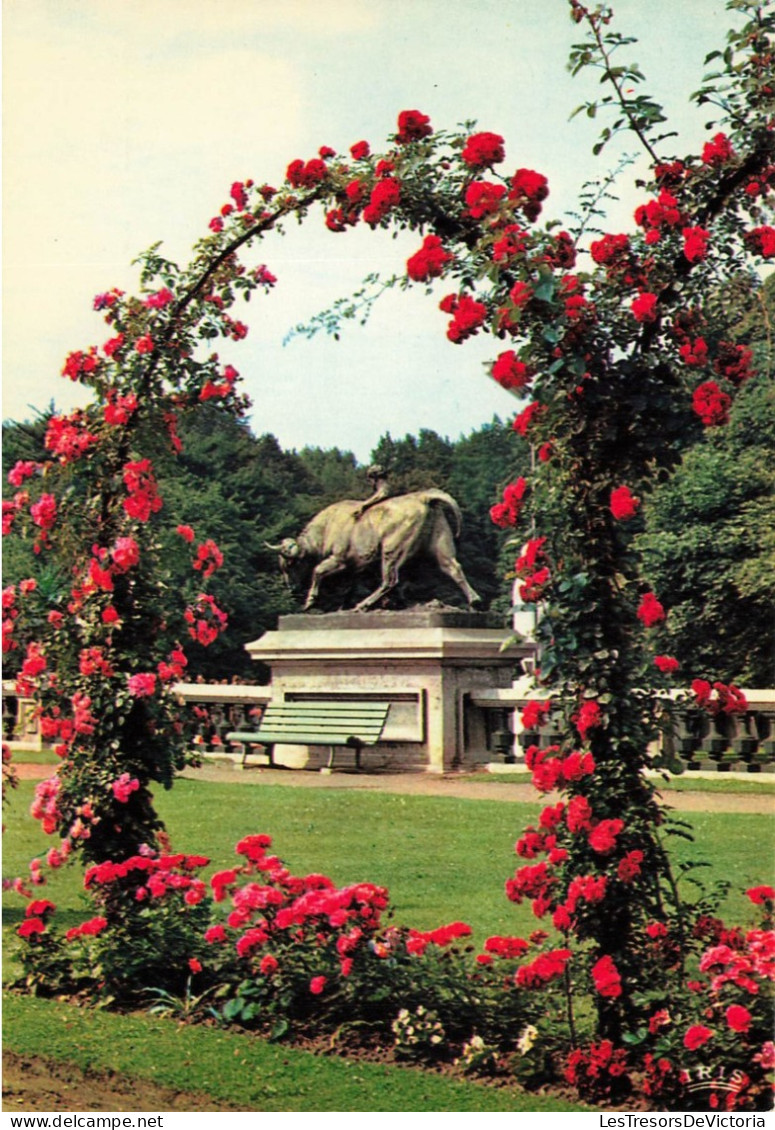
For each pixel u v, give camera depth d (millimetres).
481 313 5609
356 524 16312
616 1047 5426
